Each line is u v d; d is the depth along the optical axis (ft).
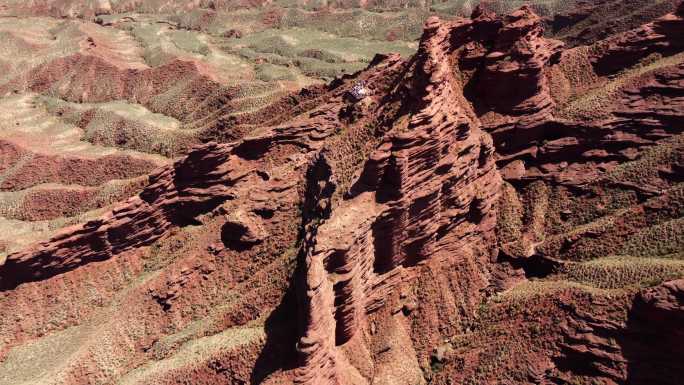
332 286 187.32
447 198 229.66
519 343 205.67
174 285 249.96
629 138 264.72
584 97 293.23
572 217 260.01
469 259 242.17
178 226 285.84
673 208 229.86
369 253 204.33
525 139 280.92
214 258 260.62
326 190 242.78
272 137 297.53
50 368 225.97
